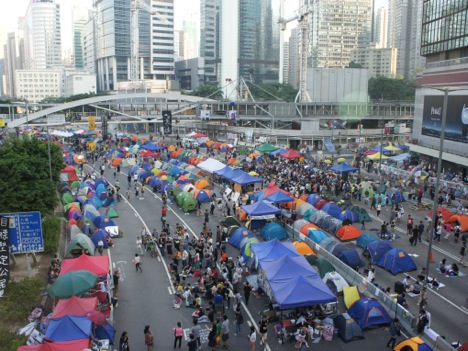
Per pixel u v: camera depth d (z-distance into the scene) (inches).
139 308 1061.8
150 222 1775.3
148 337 863.7
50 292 947.3
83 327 800.3
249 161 2768.2
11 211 1450.5
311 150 3690.9
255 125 4559.5
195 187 2110.0
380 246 1306.6
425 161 2810.0
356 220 1708.9
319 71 5748.0
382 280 1197.1
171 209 1963.6
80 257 1080.2
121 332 952.9
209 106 5103.3
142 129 5693.9
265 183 2237.9
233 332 956.0
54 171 1865.2
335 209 1706.4
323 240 1373.0
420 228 1492.4
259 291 1109.7
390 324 946.1
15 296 1030.4
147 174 2493.8
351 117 4635.8
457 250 1423.5
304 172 2370.8
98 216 1627.7
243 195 1925.4
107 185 2309.3
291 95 7357.3
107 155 3297.2
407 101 5654.5
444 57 2731.3
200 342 904.9
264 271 1043.3
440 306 1050.7
